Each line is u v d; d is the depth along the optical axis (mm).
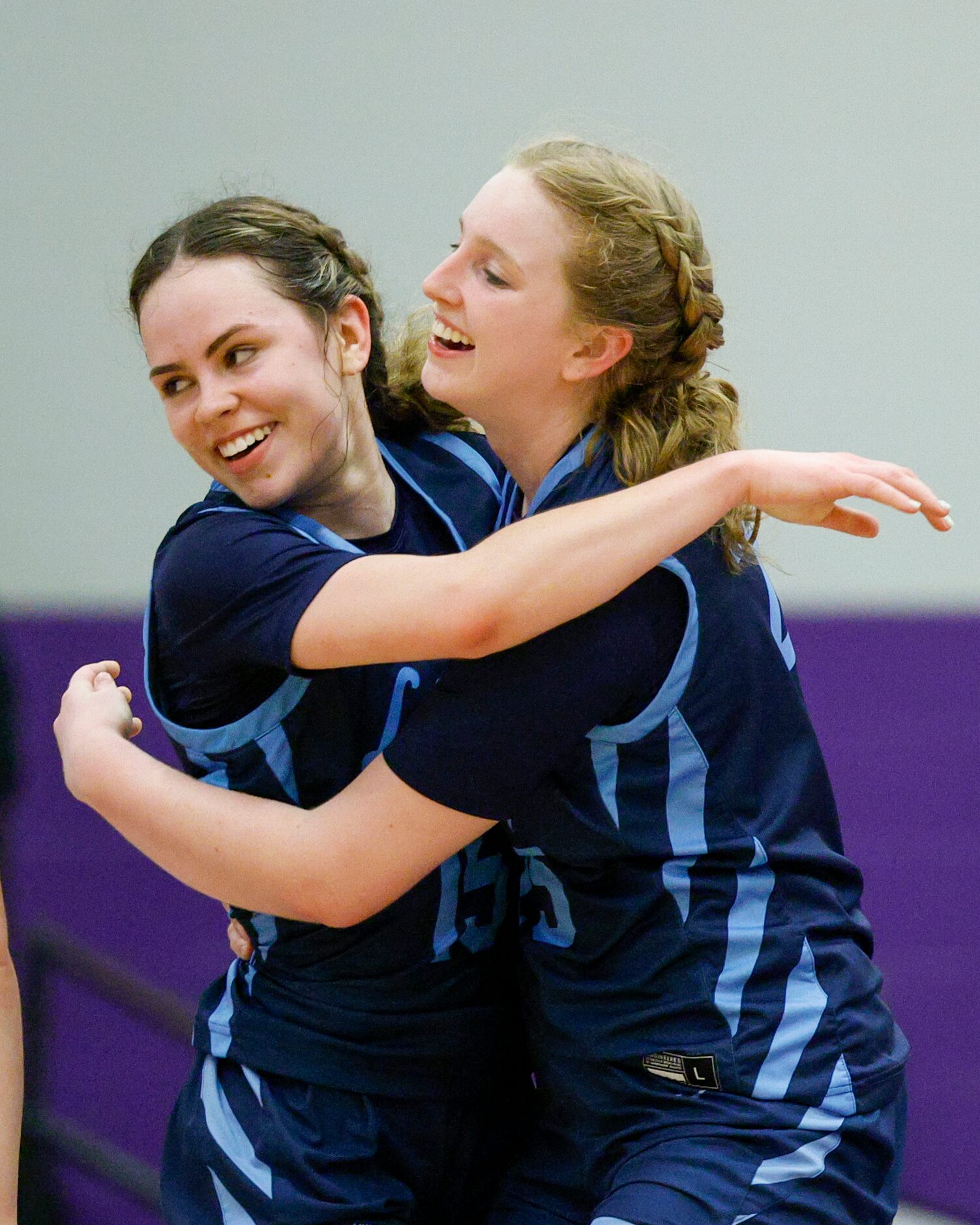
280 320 5000
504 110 13641
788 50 13656
